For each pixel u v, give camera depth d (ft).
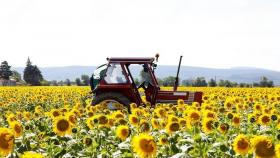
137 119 31.68
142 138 19.03
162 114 36.55
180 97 59.11
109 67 59.21
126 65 59.77
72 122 31.50
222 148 23.80
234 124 33.58
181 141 25.76
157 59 60.80
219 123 29.32
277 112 40.34
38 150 24.66
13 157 19.67
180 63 61.67
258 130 32.94
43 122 39.34
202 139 26.04
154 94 59.21
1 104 65.05
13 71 441.27
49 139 27.81
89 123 31.60
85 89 142.72
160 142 24.47
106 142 27.40
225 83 241.76
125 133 25.80
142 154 18.95
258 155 18.58
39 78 431.02
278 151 18.52
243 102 55.42
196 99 58.59
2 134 18.66
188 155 21.16
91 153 24.72
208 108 41.88
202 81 253.85
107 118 30.73
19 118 43.37
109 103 57.11
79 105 48.11
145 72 59.62
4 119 45.03
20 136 26.40
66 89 141.79
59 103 74.38
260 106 44.75
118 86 58.49
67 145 26.53
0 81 284.82
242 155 22.07
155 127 30.71
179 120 31.04
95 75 61.93
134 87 59.67
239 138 21.15
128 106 56.54
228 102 48.93
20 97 90.58
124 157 21.93
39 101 77.71
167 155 23.34
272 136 29.48
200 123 33.71
